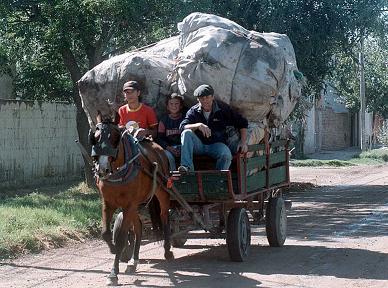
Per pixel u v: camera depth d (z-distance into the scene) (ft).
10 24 56.75
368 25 69.26
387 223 49.21
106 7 51.44
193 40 35.27
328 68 71.05
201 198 33.60
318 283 30.07
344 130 175.63
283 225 39.78
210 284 29.84
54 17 52.90
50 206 48.01
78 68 60.54
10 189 63.36
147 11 55.57
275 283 30.01
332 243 40.47
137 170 30.48
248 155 34.91
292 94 37.32
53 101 70.33
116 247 30.35
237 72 33.94
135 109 33.81
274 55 34.86
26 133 66.74
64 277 31.53
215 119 33.81
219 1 64.39
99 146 29.04
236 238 34.30
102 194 30.50
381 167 112.78
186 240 40.96
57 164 71.31
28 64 63.26
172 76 34.50
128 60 34.68
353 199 66.44
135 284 30.01
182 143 33.06
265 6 64.85
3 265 34.04
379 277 31.32
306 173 98.89
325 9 66.80
